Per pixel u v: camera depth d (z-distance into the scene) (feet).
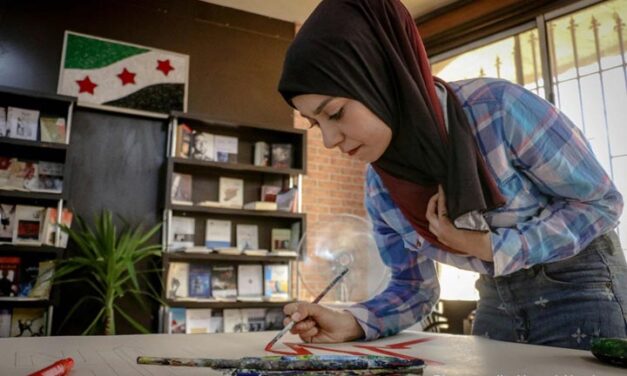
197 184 12.10
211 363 2.00
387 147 2.80
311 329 3.19
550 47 11.32
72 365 1.96
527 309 3.26
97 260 9.58
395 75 2.61
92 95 11.38
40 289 9.64
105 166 11.26
